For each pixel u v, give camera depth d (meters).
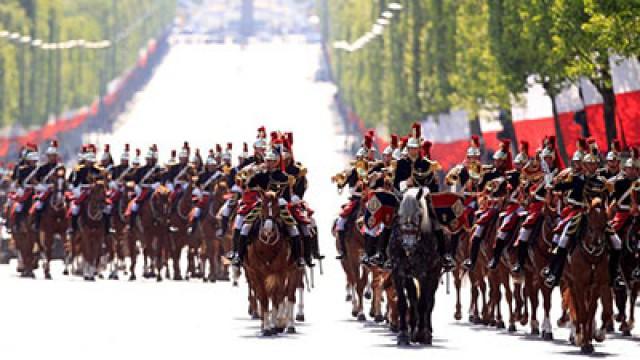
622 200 88.75
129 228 138.50
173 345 81.44
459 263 98.12
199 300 113.12
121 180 140.62
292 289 90.19
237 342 83.50
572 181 80.25
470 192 96.19
